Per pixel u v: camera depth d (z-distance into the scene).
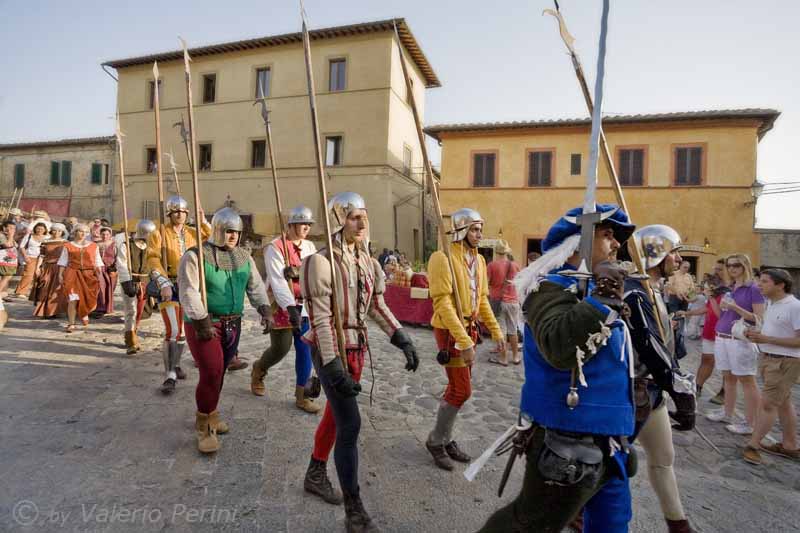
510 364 6.71
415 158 25.17
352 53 22.06
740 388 6.04
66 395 4.31
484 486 3.04
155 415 3.94
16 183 27.56
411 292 9.62
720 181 17.98
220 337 3.56
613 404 1.55
